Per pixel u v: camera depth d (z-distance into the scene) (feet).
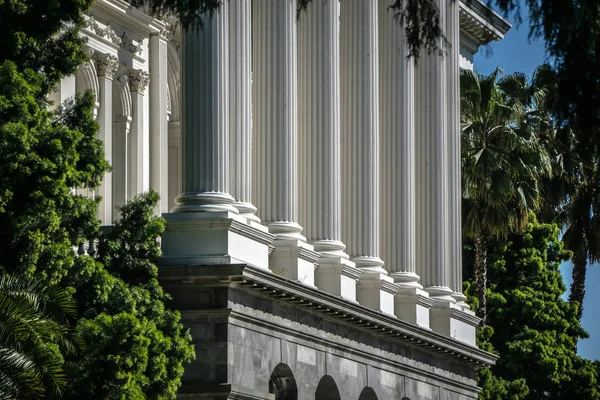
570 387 329.31
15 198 145.48
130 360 148.46
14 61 150.10
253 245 182.70
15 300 134.21
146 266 165.58
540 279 344.08
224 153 180.14
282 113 196.75
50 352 135.03
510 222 315.58
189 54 179.73
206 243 175.73
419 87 249.75
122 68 193.88
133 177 195.11
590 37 110.83
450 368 249.96
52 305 141.08
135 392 149.07
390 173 234.58
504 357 329.72
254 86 197.88
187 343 164.45
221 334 173.27
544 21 111.65
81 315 153.58
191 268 172.55
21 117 145.79
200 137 179.11
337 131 210.79
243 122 185.06
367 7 222.69
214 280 172.96
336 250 208.54
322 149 208.85
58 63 153.48
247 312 178.40
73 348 143.33
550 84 114.62
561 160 332.60
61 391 137.80
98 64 188.65
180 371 159.33
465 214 312.71
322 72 209.46
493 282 344.08
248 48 186.50
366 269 219.61
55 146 145.69
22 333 133.39
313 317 197.36
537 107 314.14
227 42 181.88
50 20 152.66
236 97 184.03
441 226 248.93
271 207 196.24
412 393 232.32
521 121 310.86
